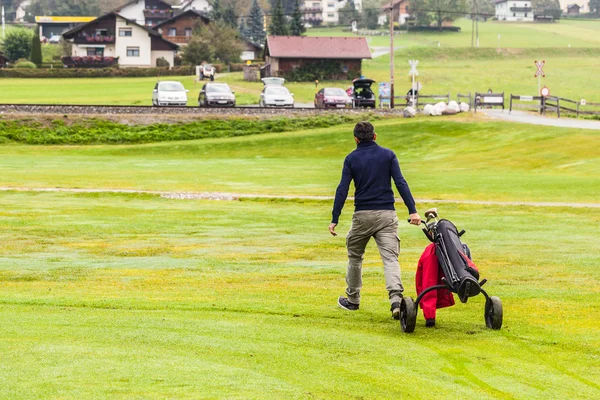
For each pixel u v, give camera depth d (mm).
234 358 16438
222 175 73188
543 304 22484
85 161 89438
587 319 20625
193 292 24484
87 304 22203
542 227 41031
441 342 18312
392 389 14711
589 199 52938
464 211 48656
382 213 19922
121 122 123562
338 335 18719
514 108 136500
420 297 19000
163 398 13648
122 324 19391
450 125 109875
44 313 20797
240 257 32094
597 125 102750
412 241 36656
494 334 19094
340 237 38281
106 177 70250
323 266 29891
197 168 81062
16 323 19312
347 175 20047
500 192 57281
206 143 112250
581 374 15977
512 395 14578
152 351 16797
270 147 109125
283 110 130625
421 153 96125
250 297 23641
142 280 26719
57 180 66562
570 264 29375
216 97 137750
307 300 23188
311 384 14828
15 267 29234
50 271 28453
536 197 54375
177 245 35406
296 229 41219
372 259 31656
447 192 57938
